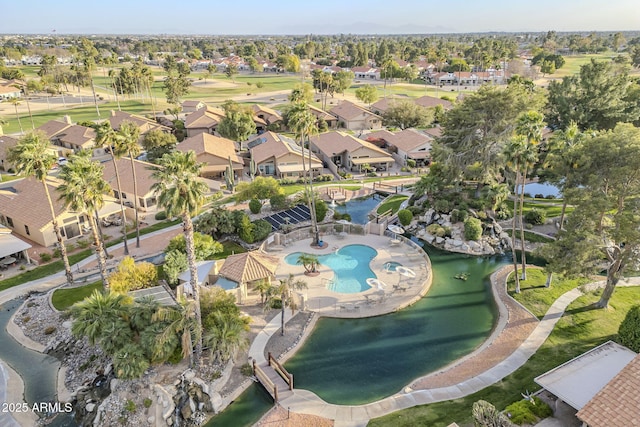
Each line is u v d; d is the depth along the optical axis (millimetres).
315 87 175750
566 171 39844
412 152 94875
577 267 36438
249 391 32312
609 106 76125
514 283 46500
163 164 29422
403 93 187500
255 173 88750
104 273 41438
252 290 44750
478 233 55469
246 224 55656
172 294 42844
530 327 38469
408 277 48031
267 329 39031
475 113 62812
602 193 35906
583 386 27875
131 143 53906
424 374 33812
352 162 90188
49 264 51844
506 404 29156
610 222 39531
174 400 30641
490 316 41719
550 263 40250
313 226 57406
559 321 39000
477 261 53281
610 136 36688
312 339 38156
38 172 43688
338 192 76250
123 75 165500
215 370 33375
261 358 35250
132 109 153750
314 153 103875
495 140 61562
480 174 62750
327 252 54250
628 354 31203
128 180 70500
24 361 36438
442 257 54375
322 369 34469
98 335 33469
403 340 38094
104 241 57938
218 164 87562
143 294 42500
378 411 29516
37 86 171625
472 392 30766
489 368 33406
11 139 93000
